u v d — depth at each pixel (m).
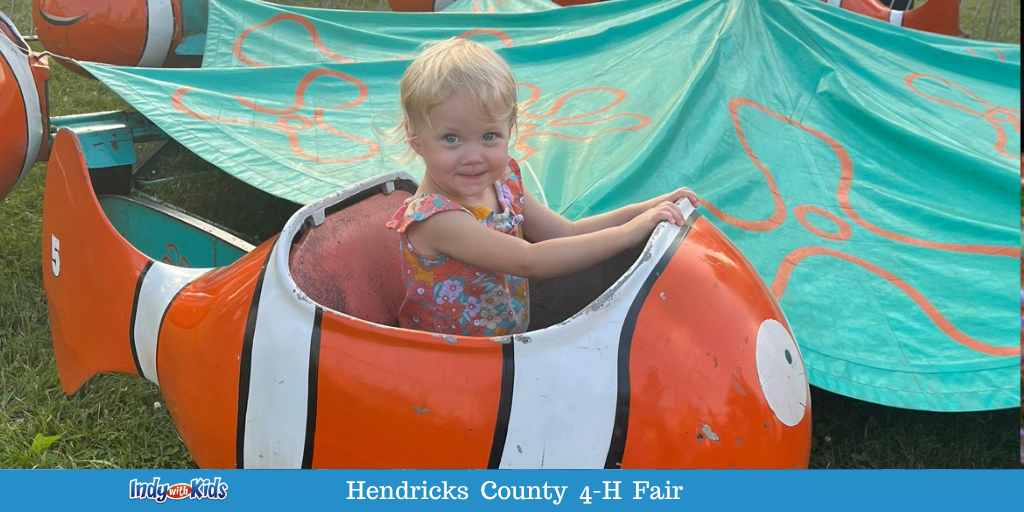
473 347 1.82
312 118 4.07
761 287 2.14
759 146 3.64
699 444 1.84
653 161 3.41
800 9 4.45
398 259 2.40
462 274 2.08
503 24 5.06
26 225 4.32
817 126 3.79
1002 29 8.48
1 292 3.72
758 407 1.92
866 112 3.78
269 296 1.97
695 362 1.88
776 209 3.38
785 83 3.96
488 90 1.91
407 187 2.49
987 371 2.72
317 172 3.62
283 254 2.01
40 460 2.78
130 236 3.86
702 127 3.61
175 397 2.16
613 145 3.56
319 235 2.20
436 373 1.81
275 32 4.95
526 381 1.80
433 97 1.91
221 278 2.19
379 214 2.38
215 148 3.71
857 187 3.53
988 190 3.55
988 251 3.23
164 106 3.89
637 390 1.82
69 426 2.95
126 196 3.87
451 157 1.95
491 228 2.08
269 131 3.91
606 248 2.05
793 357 2.09
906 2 6.95
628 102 3.81
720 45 3.91
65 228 2.56
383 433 1.82
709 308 1.95
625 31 4.35
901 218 3.41
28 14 7.61
